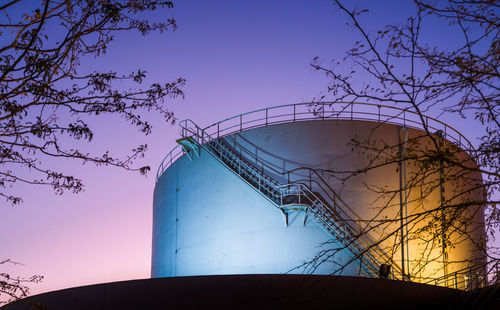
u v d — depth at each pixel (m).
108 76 10.04
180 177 30.62
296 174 25.61
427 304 18.58
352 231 24.02
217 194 27.30
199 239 27.56
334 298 17.72
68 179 10.11
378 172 25.08
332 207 24.64
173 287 17.44
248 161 26.86
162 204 33.12
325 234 24.14
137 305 17.17
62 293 17.48
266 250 24.89
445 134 26.56
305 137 26.12
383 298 18.12
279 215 25.08
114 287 17.39
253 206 25.84
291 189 25.25
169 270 30.08
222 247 26.17
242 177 26.25
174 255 29.67
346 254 23.42
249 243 25.39
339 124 25.94
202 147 28.38
